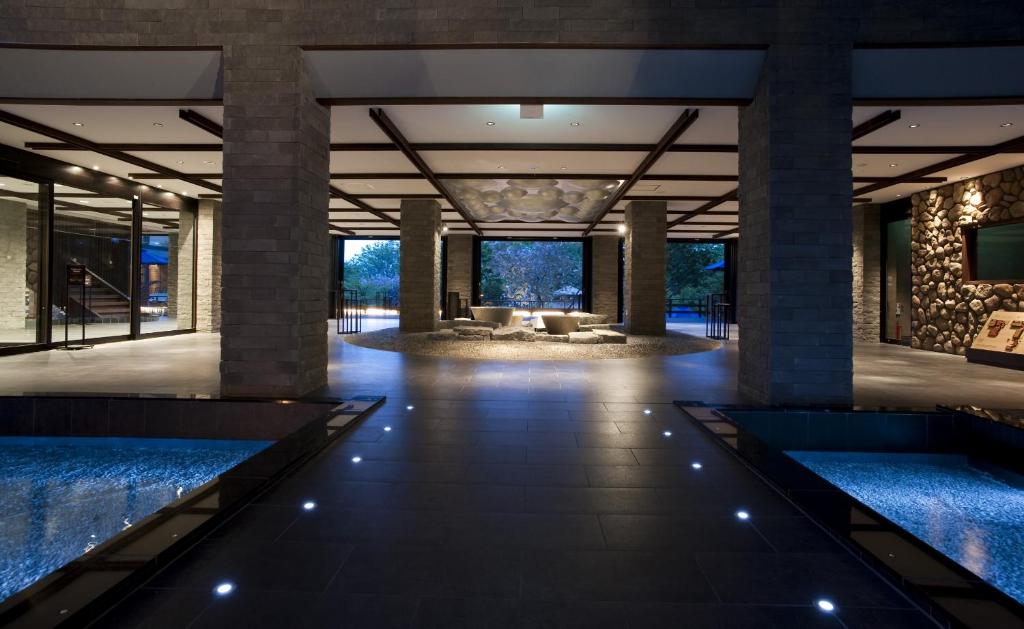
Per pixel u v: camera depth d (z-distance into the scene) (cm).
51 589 187
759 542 245
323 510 277
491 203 1270
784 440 501
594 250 1881
